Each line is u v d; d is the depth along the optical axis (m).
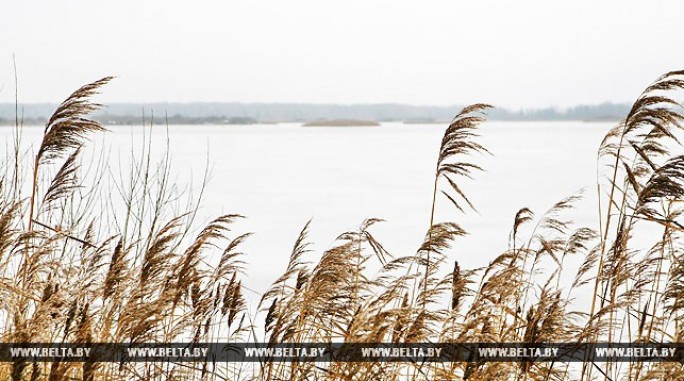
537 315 4.62
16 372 3.72
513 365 4.67
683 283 5.00
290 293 5.02
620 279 5.49
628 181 5.75
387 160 78.06
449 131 5.70
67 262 5.69
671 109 5.11
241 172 57.06
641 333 5.35
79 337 4.10
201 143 107.69
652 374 5.02
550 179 53.62
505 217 31.66
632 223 5.57
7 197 6.10
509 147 107.50
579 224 25.48
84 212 6.59
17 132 6.07
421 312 4.71
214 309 5.30
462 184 50.25
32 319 4.01
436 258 5.70
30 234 4.84
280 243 23.31
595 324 4.82
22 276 4.92
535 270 6.48
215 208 31.72
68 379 3.91
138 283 4.80
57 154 5.41
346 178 54.56
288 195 41.75
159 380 4.91
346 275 4.95
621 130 5.58
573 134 179.38
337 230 27.53
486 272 5.49
